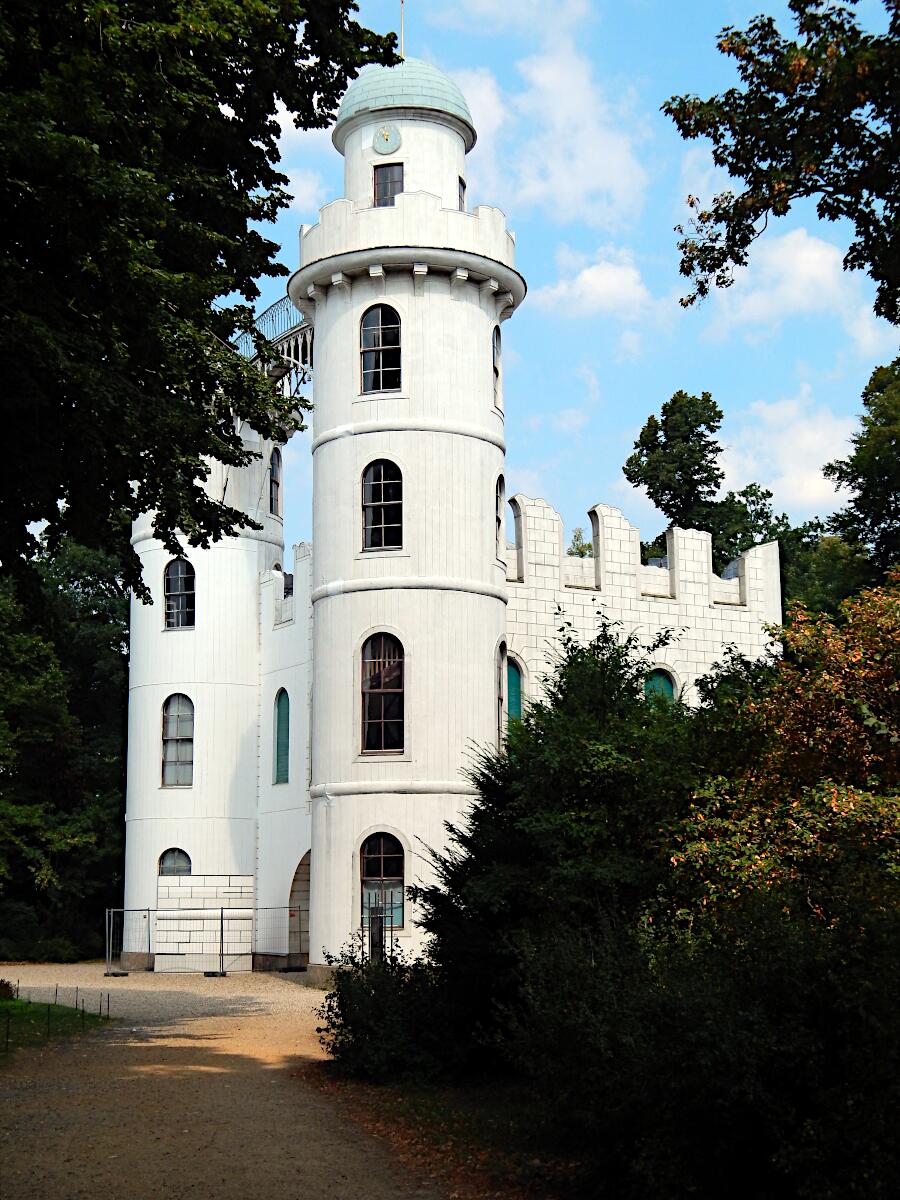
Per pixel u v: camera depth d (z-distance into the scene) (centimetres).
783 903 1254
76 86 1382
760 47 1503
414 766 3159
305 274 3394
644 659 2116
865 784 1596
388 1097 1675
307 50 1927
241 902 4006
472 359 3366
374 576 3238
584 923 1645
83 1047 2070
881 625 1669
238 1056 2005
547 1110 1288
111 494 1867
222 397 2008
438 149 3466
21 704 4656
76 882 4912
